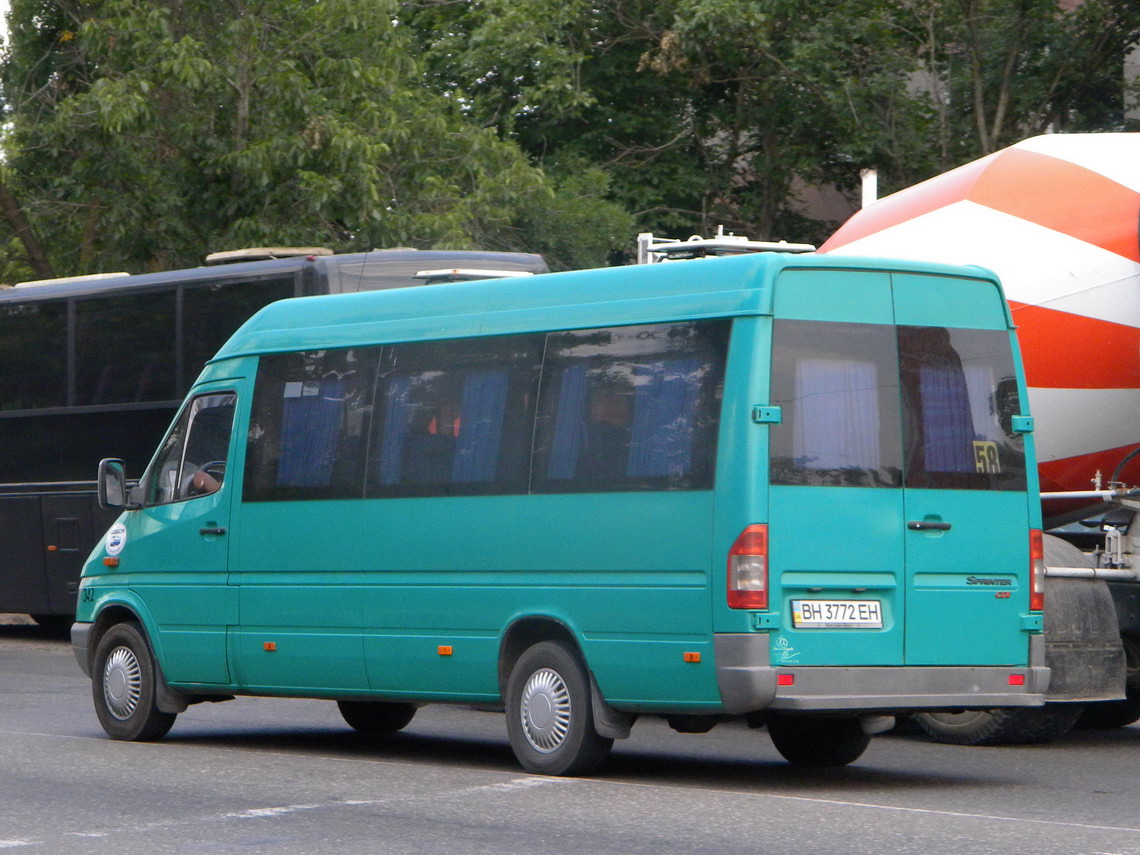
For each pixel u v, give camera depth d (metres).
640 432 13.15
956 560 13.28
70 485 28.20
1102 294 16.38
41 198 37.72
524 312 14.18
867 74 41.72
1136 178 16.78
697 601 12.59
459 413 14.41
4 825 11.68
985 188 17.45
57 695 20.80
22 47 39.91
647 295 13.41
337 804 12.45
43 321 28.53
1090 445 16.78
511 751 15.90
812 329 12.87
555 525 13.54
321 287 24.83
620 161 46.47
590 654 13.22
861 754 14.93
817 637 12.60
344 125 34.84
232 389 16.19
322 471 15.27
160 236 35.78
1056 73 40.41
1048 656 15.87
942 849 10.56
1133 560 16.53
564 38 46.00
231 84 34.50
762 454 12.48
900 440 13.14
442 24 46.78
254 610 15.57
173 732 17.42
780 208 46.44
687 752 16.00
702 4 40.72
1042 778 14.31
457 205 35.75
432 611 14.31
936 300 13.55
